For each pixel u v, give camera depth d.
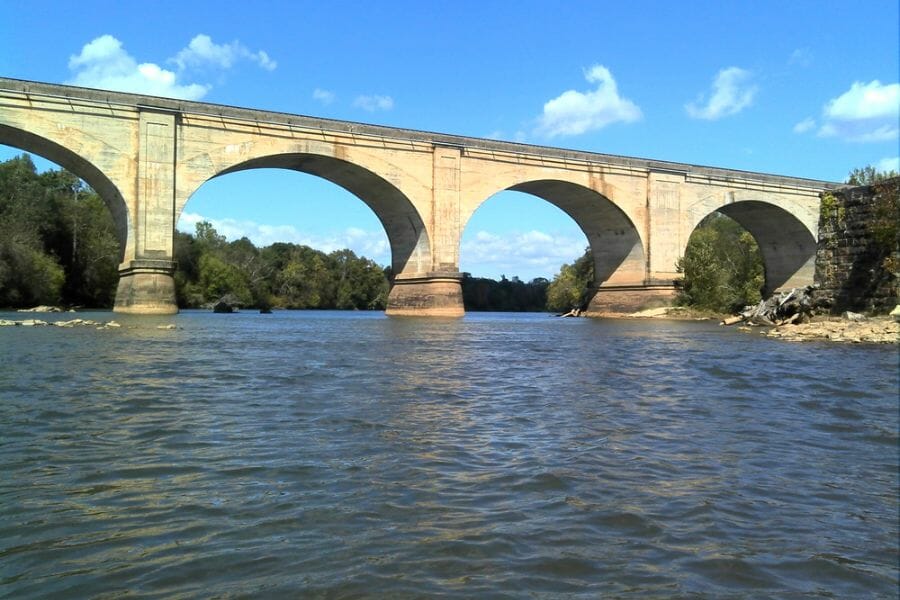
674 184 62.12
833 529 5.92
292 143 46.97
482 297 124.12
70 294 74.25
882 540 5.70
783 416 10.85
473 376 15.13
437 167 52.09
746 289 71.88
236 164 45.28
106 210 79.81
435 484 6.80
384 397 11.79
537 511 6.11
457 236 52.97
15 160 80.31
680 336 31.19
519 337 29.55
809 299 37.50
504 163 54.88
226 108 44.69
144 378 13.58
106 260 75.12
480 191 54.00
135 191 42.28
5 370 14.31
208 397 11.46
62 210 75.25
